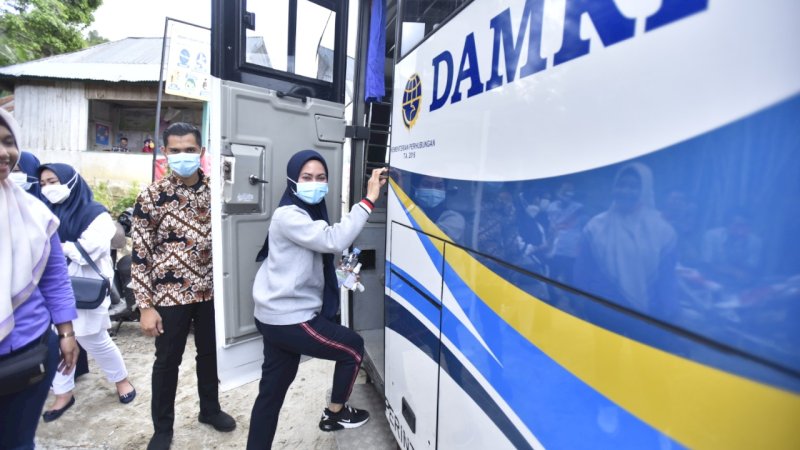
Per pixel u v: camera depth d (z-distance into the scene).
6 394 1.50
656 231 0.77
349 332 2.18
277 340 2.07
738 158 0.64
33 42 13.73
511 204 1.21
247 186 2.49
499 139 1.27
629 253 0.83
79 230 2.75
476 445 1.39
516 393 1.18
